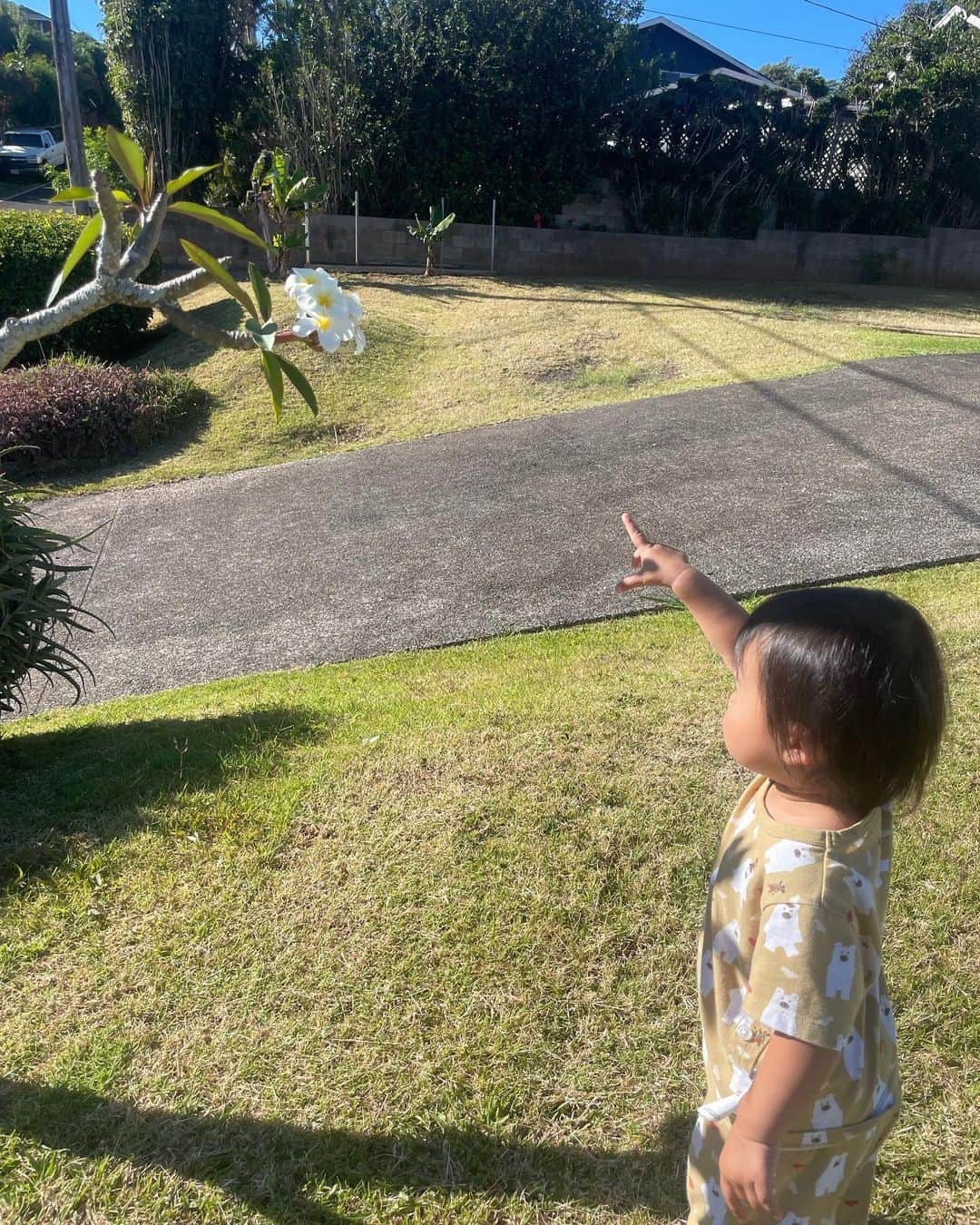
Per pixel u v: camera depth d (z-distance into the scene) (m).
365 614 5.43
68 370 9.91
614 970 2.18
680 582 1.68
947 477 6.48
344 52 15.57
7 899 2.52
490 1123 1.81
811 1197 1.20
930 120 16.58
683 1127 1.80
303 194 13.19
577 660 4.32
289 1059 1.96
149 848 2.73
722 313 12.90
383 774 3.07
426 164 15.98
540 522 6.52
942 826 2.63
